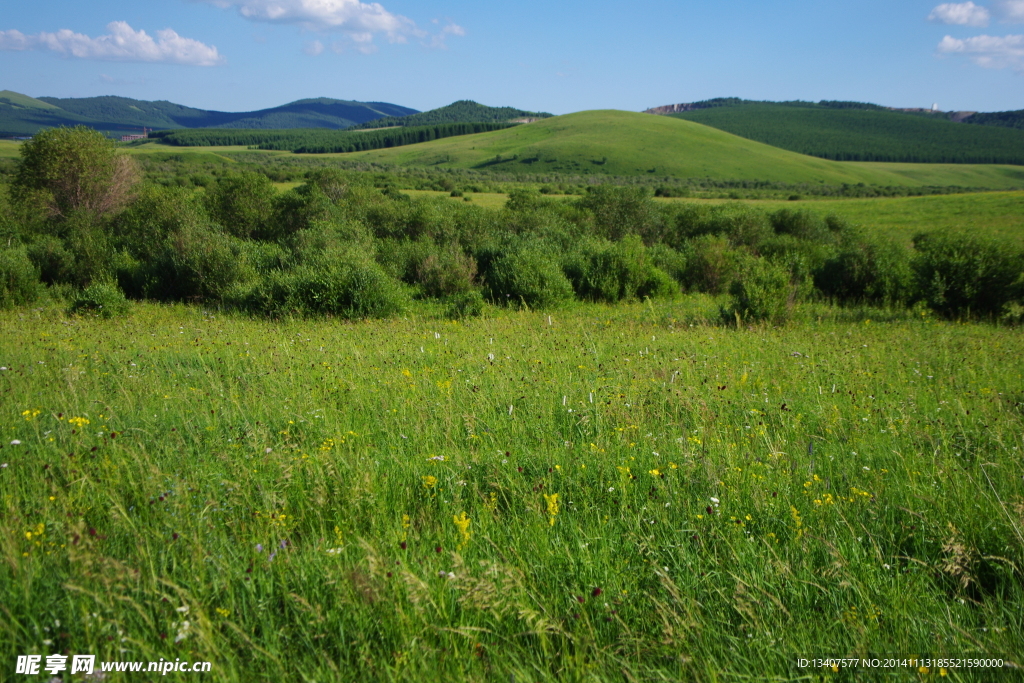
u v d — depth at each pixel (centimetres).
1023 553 293
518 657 236
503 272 1627
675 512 334
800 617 255
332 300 1352
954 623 254
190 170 9506
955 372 723
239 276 1728
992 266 1314
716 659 236
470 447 432
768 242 2431
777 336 1048
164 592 252
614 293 1727
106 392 602
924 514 329
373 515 333
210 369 721
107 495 342
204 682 222
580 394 579
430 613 250
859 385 641
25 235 2691
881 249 1767
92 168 3089
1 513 330
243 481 362
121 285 1898
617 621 251
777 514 334
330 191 4575
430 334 1036
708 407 520
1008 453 414
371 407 535
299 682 224
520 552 300
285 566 280
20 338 958
